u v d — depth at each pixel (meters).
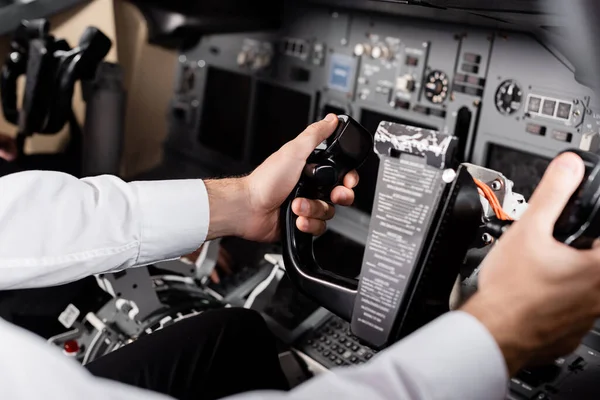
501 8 1.49
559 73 1.99
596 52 1.03
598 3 0.97
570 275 0.88
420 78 2.33
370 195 2.53
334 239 2.57
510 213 1.28
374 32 2.44
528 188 2.19
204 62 3.06
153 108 3.20
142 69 3.11
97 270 1.36
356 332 1.31
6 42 3.21
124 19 3.04
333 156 1.42
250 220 1.49
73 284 2.19
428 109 2.33
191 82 3.13
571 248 0.90
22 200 1.26
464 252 1.23
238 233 1.50
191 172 3.18
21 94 3.36
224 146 3.07
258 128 2.92
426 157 1.20
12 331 0.79
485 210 1.29
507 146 2.15
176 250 1.44
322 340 2.23
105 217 1.35
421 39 2.31
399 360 0.81
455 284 1.32
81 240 1.32
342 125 1.41
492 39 2.12
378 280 1.26
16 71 2.93
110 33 3.03
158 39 3.07
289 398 0.79
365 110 2.53
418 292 1.23
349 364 2.14
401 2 1.68
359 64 2.51
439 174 1.19
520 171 2.19
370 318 1.29
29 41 2.81
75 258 1.31
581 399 1.80
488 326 0.87
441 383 0.80
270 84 2.82
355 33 2.50
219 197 1.45
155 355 1.49
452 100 2.26
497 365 0.84
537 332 0.89
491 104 2.16
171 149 3.26
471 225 1.21
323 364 2.16
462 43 2.20
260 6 2.73
